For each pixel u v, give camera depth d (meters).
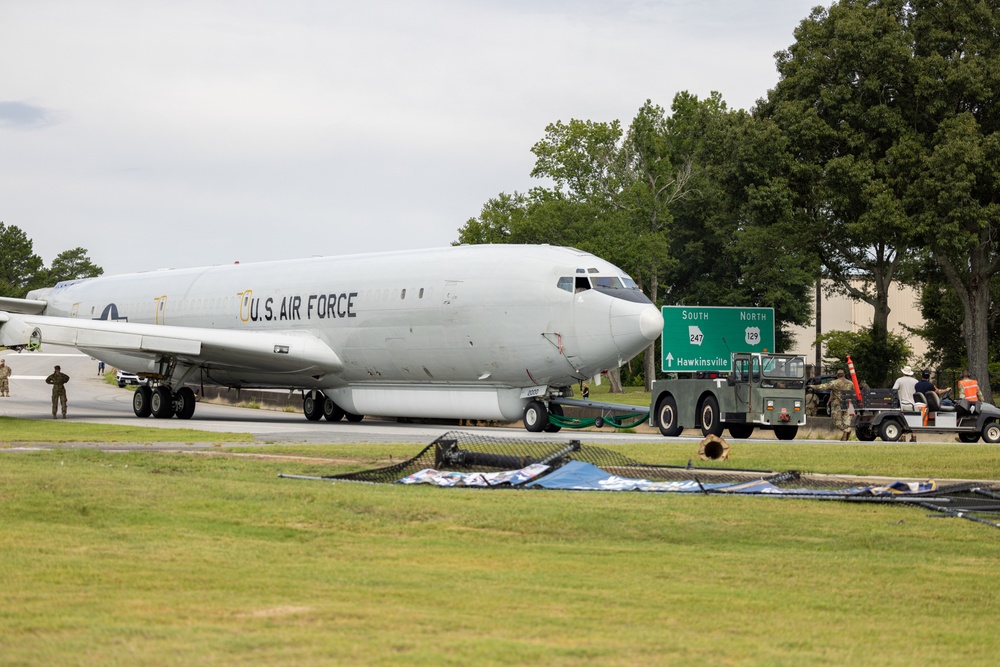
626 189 97.06
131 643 8.19
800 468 23.33
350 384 46.69
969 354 59.00
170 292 54.72
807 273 103.69
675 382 38.16
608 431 41.81
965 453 27.34
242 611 9.33
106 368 104.00
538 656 8.08
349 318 44.78
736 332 58.34
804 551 13.44
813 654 8.51
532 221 93.56
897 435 37.09
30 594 9.95
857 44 56.94
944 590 11.25
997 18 57.12
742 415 36.28
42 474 19.05
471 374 41.28
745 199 61.16
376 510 15.77
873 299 71.69
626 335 37.25
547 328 38.44
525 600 10.12
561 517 15.30
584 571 11.77
